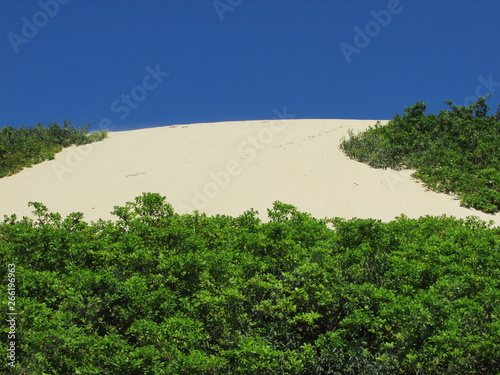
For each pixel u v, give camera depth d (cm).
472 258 756
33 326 564
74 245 741
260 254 769
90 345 545
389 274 689
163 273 704
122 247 732
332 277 669
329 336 569
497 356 555
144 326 558
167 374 513
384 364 548
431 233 917
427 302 589
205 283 647
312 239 789
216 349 579
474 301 645
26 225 851
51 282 652
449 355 550
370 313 581
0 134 1875
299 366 538
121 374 525
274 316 612
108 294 627
